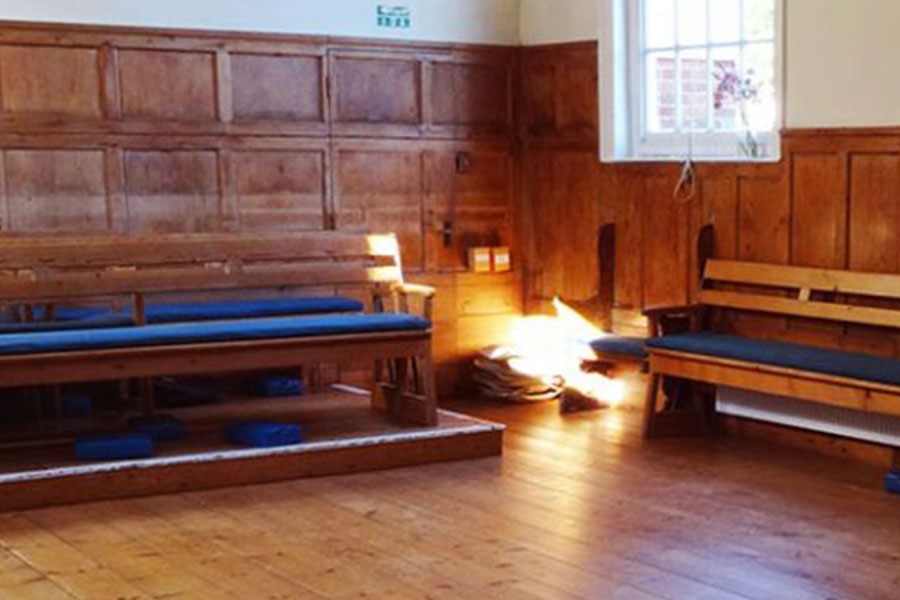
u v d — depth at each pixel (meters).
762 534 4.79
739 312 6.59
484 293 7.90
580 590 4.19
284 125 7.24
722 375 6.02
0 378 5.31
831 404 5.62
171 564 4.52
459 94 7.80
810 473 5.73
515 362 7.55
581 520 5.00
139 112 6.85
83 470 5.30
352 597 4.15
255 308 6.53
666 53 7.18
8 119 6.53
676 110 7.14
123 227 6.83
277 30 7.20
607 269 7.38
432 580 4.31
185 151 6.98
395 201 7.61
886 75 5.87
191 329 5.66
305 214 7.34
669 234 7.01
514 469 5.85
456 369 7.84
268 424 5.85
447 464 5.96
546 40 7.80
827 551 4.57
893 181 5.87
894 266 5.89
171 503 5.31
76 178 6.71
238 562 4.53
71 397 6.40
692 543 4.68
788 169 6.33
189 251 6.31
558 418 7.07
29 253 5.98
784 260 6.38
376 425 6.18
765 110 6.63
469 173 7.84
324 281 6.54
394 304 7.11
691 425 6.60
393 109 7.58
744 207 6.57
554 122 7.76
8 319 6.35
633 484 5.55
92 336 5.48
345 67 7.42
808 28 6.20
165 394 6.64
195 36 6.96
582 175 7.58
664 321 6.61
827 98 6.14
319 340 5.86
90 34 6.70
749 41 6.69
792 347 5.98
